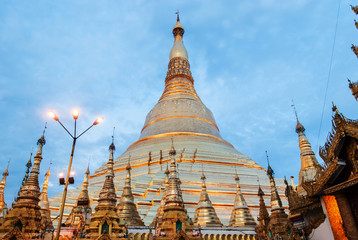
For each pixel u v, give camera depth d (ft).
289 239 69.36
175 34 287.69
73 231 84.48
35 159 79.25
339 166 57.82
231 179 153.48
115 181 153.89
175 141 185.98
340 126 55.62
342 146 57.06
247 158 185.16
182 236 72.64
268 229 86.33
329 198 65.98
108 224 72.18
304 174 81.41
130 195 103.76
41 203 104.47
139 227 88.02
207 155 170.81
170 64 257.96
